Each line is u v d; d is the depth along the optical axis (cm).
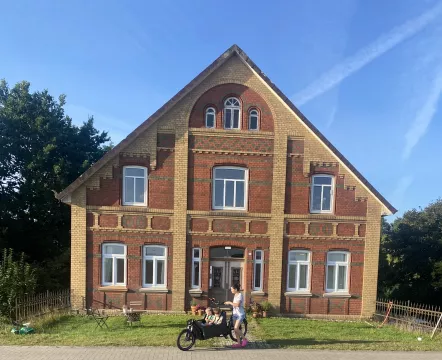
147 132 1471
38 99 2562
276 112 1510
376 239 1534
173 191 1484
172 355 861
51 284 2108
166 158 1481
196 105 1491
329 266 1538
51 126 2520
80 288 1452
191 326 925
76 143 2709
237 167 1508
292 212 1514
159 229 1479
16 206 2367
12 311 1216
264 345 978
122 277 1484
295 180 1519
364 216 1534
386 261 3219
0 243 2203
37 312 1289
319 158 1519
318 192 1543
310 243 1518
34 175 2370
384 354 921
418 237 2923
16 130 2405
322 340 1059
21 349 888
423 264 2892
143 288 1469
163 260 1494
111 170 1457
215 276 1514
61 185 2392
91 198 1459
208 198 1491
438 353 943
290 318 1461
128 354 859
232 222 1500
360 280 1534
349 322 1448
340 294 1516
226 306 1486
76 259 1449
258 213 1499
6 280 1261
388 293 3195
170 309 1475
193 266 1498
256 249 1509
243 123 1504
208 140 1491
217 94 1498
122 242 1473
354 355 906
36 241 2458
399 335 1190
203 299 1486
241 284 1515
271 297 1498
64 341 963
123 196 1480
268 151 1507
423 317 1394
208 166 1491
